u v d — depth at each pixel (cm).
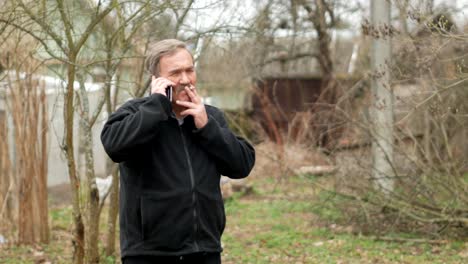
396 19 1032
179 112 386
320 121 1234
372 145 953
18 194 831
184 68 380
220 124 399
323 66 1766
